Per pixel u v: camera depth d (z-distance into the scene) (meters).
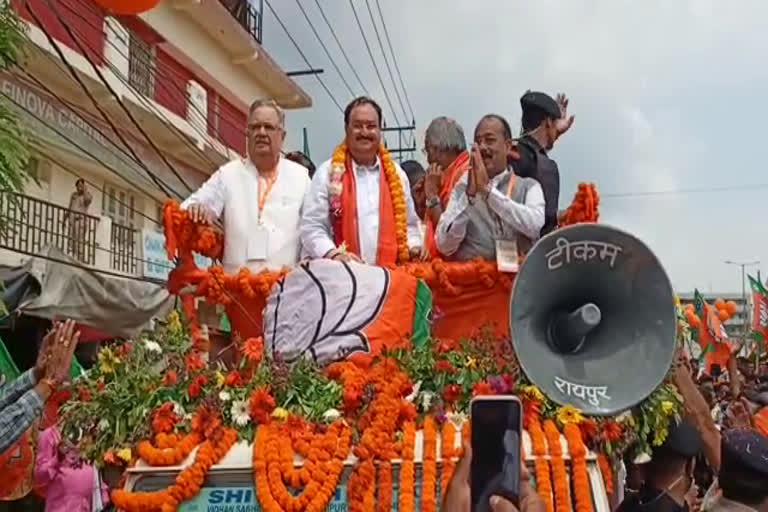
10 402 4.88
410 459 3.59
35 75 12.82
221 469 3.64
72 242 14.14
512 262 4.70
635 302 3.43
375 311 4.30
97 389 4.07
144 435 3.86
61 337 4.96
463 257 4.95
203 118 19.19
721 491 4.38
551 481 3.54
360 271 4.39
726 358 9.41
